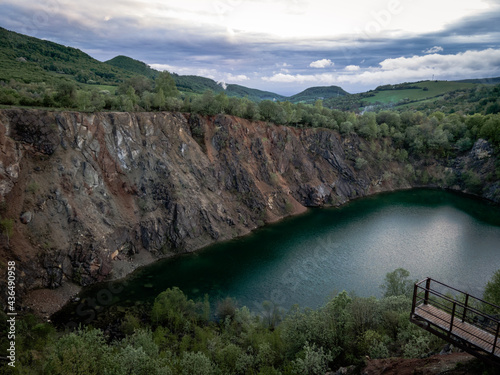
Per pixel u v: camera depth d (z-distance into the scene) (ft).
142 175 238.07
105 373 91.97
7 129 182.80
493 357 51.78
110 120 232.73
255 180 313.73
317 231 287.07
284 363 112.27
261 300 183.42
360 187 402.72
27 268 165.48
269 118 364.99
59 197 190.49
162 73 351.87
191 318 154.71
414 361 72.54
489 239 273.13
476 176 416.46
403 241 268.00
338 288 197.26
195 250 238.89
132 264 210.79
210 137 300.81
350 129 420.36
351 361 104.17
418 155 461.37
